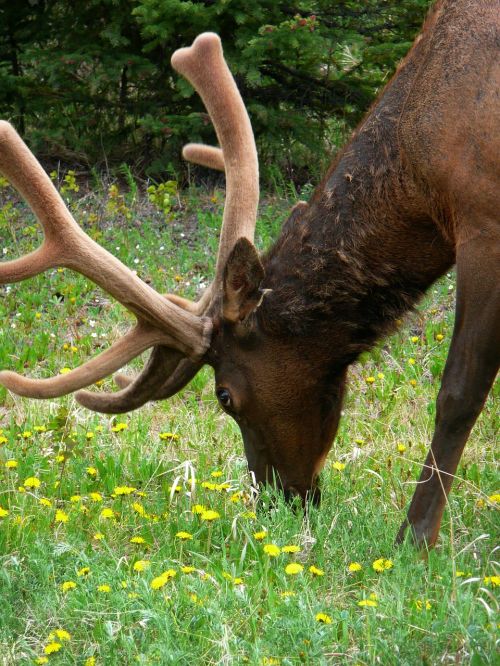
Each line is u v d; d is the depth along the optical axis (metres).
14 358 13.58
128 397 9.09
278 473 8.90
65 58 17.97
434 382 12.70
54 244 8.57
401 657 6.41
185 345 8.77
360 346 8.72
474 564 7.87
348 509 8.85
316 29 16.88
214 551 8.55
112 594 7.26
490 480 9.72
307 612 6.91
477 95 7.68
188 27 17.64
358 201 8.45
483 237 7.63
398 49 17.41
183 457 10.60
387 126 8.38
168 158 19.14
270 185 18.94
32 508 9.08
